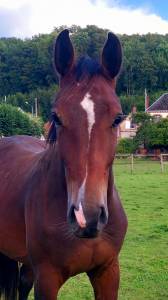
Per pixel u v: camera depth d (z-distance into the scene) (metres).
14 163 4.71
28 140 5.48
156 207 13.46
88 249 3.44
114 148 3.05
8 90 72.94
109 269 3.62
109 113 2.99
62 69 3.28
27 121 41.19
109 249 3.52
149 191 17.56
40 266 3.58
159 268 7.11
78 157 2.94
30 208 3.71
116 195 3.70
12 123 40.44
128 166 30.80
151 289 6.14
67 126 2.99
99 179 2.92
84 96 3.02
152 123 40.03
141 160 35.84
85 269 3.58
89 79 3.11
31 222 3.65
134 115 42.84
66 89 3.13
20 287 4.90
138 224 10.81
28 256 3.88
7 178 4.54
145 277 6.63
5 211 4.22
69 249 3.42
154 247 8.52
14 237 4.14
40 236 3.53
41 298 3.54
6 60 73.56
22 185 4.13
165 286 6.26
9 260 4.87
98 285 3.70
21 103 65.62
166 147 39.16
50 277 3.53
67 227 3.36
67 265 3.48
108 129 2.99
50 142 3.61
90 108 2.98
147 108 61.31
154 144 38.78
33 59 71.19
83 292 6.05
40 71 70.31
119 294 5.92
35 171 3.97
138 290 6.09
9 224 4.16
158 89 80.94
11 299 4.87
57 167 3.51
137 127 41.78
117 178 22.97
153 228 10.30
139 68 80.31
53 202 3.47
